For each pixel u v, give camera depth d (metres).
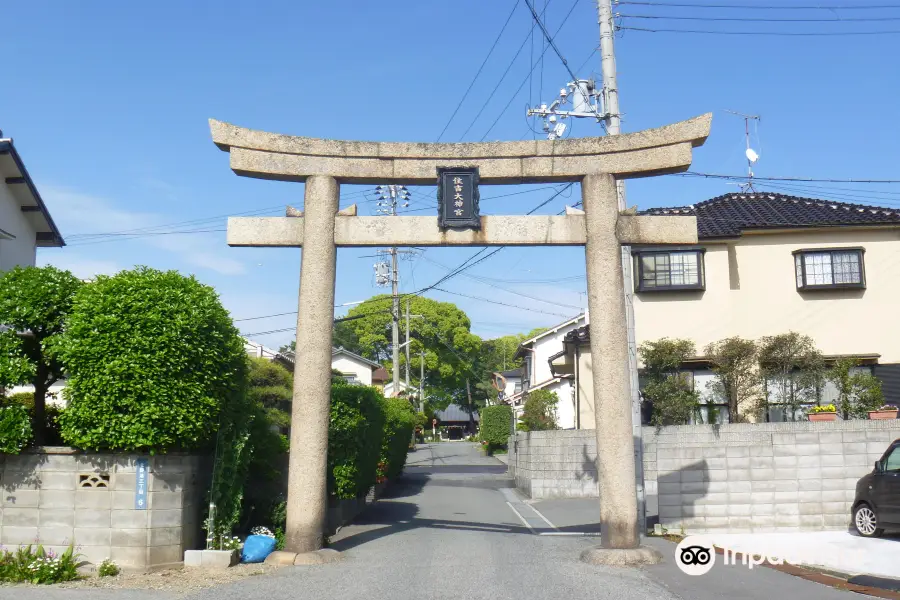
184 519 10.07
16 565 8.98
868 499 12.46
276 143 11.38
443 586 8.82
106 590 8.51
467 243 11.40
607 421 10.91
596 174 11.44
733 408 19.45
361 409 14.98
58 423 10.30
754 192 25.50
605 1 15.77
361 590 8.60
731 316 21.69
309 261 11.16
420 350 54.91
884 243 21.69
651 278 22.03
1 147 17.03
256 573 9.61
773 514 13.18
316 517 10.70
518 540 12.65
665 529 13.14
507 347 71.19
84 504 9.68
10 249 18.20
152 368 9.49
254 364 18.41
